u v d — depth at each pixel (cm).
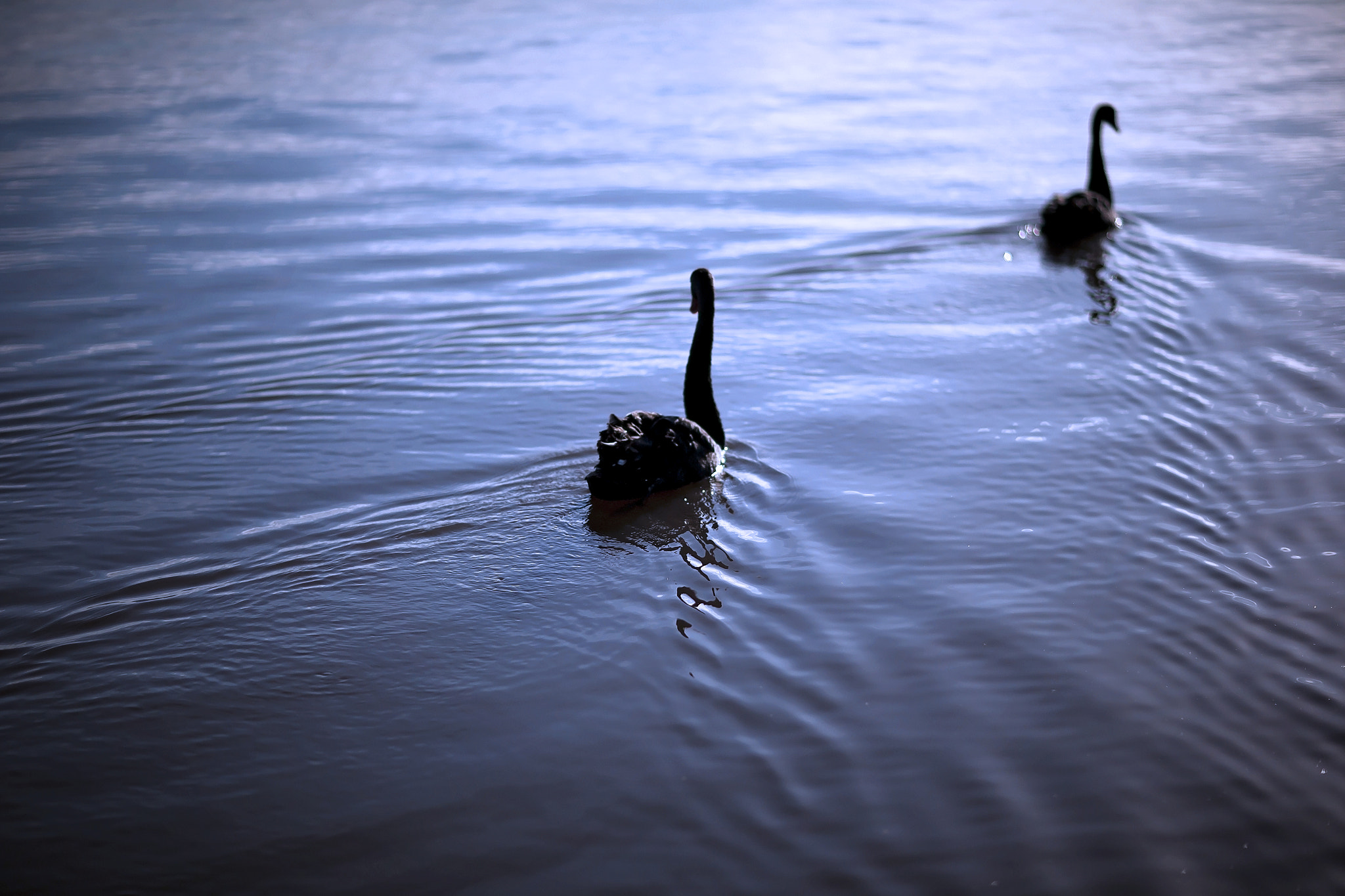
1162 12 3872
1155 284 1480
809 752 664
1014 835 598
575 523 943
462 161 2197
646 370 1293
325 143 2334
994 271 1581
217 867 586
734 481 1009
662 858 587
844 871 575
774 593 833
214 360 1323
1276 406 1107
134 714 705
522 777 649
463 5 4147
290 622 804
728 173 2094
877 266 1622
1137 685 716
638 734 683
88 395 1227
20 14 4003
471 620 804
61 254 1692
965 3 4178
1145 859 579
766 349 1342
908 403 1168
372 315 1466
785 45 3350
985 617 794
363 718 702
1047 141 2250
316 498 998
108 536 934
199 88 2853
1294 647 745
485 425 1152
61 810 625
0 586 854
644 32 3581
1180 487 962
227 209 1919
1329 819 600
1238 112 2397
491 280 1595
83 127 2470
